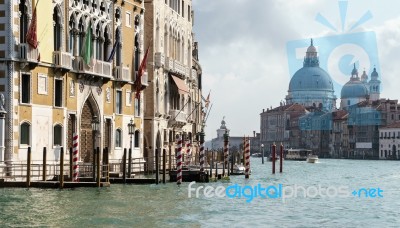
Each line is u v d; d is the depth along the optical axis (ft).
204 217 103.30
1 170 138.51
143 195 129.18
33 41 144.05
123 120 189.88
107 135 182.09
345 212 117.91
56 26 157.48
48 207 105.81
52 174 146.41
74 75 164.14
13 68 142.00
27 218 94.89
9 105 141.38
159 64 215.10
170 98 234.99
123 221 94.99
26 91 146.82
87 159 173.27
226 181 187.83
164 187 148.25
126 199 120.57
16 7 142.72
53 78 154.81
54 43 157.07
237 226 95.91
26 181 130.93
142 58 203.41
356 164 556.10
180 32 248.32
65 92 159.84
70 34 163.12
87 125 173.68
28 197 116.88
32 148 147.54
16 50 142.72
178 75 242.58
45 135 152.25
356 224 103.14
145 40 212.23
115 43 177.06
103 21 178.29
